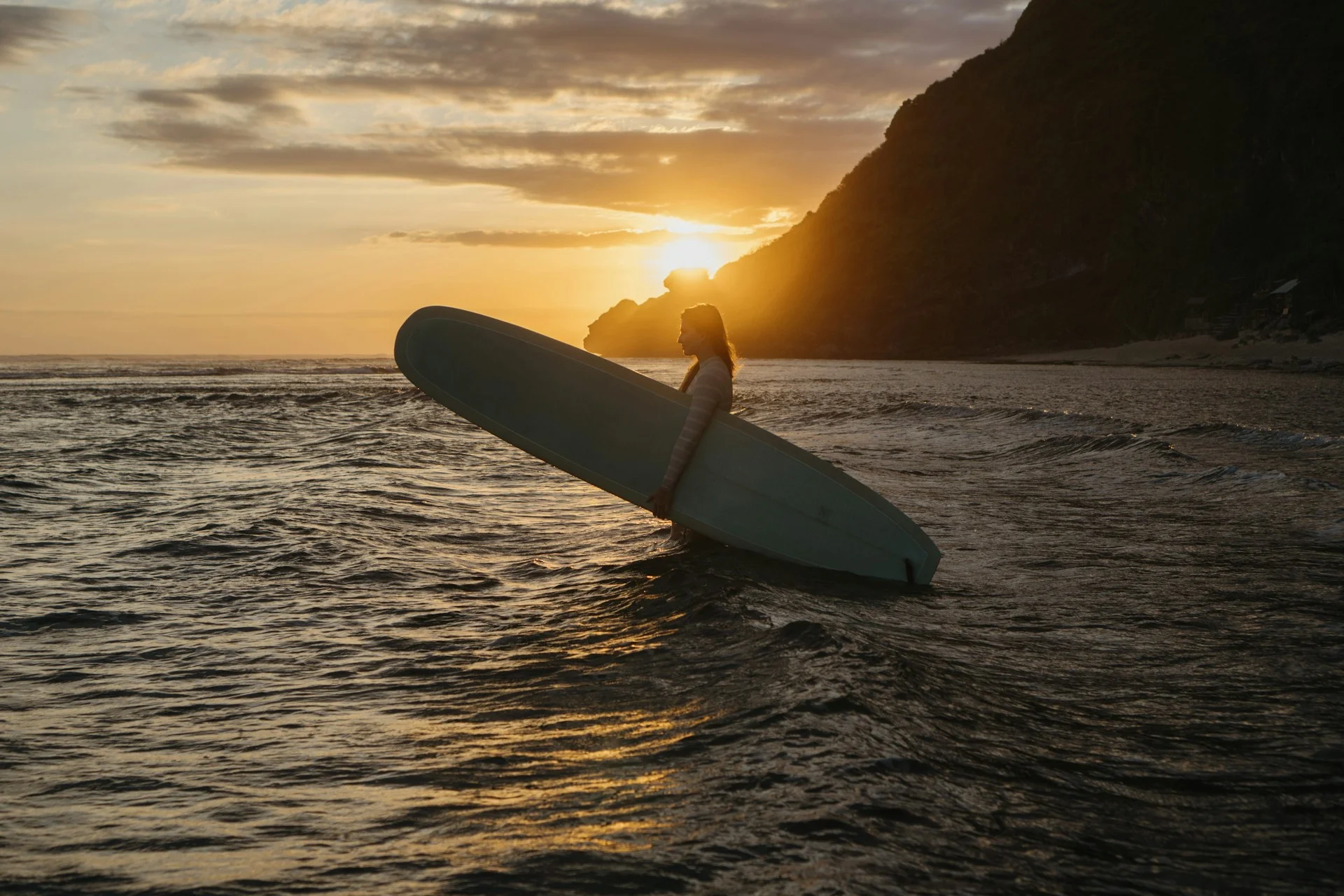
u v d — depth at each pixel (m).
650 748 2.59
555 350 5.92
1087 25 140.00
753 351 142.88
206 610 4.40
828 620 4.04
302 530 6.33
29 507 7.32
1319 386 35.22
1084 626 4.11
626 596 4.55
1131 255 116.31
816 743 2.55
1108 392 32.06
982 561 5.62
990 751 2.57
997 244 131.38
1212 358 71.44
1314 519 6.65
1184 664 3.50
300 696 3.18
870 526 5.21
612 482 5.84
